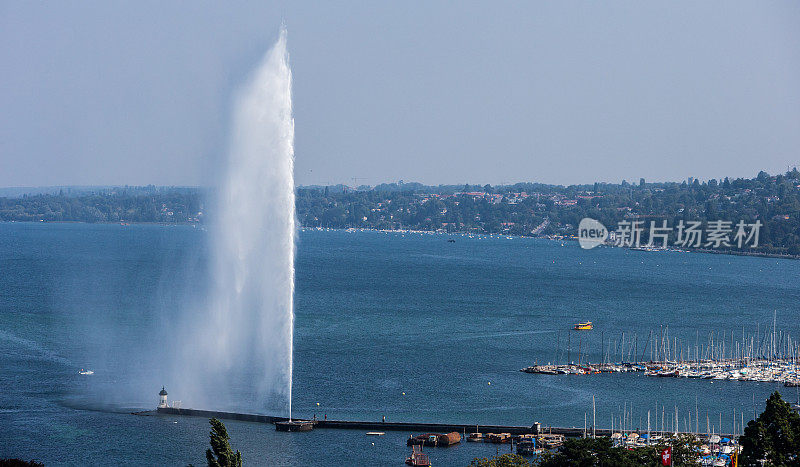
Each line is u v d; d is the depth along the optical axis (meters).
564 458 185.75
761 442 176.12
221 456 162.50
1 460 156.75
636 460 188.88
